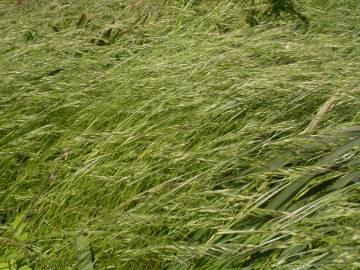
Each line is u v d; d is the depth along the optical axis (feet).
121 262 8.48
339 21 17.01
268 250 7.56
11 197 10.75
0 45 15.49
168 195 8.85
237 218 7.91
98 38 15.84
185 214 8.48
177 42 14.29
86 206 9.67
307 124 10.66
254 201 8.09
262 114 10.71
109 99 12.01
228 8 16.89
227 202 8.21
